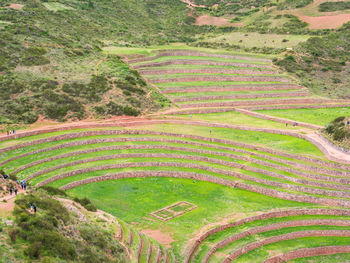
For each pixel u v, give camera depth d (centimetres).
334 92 11319
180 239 4766
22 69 9256
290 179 6356
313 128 8656
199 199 5944
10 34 10338
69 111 8538
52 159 6738
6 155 6612
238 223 5297
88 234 3753
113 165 6775
